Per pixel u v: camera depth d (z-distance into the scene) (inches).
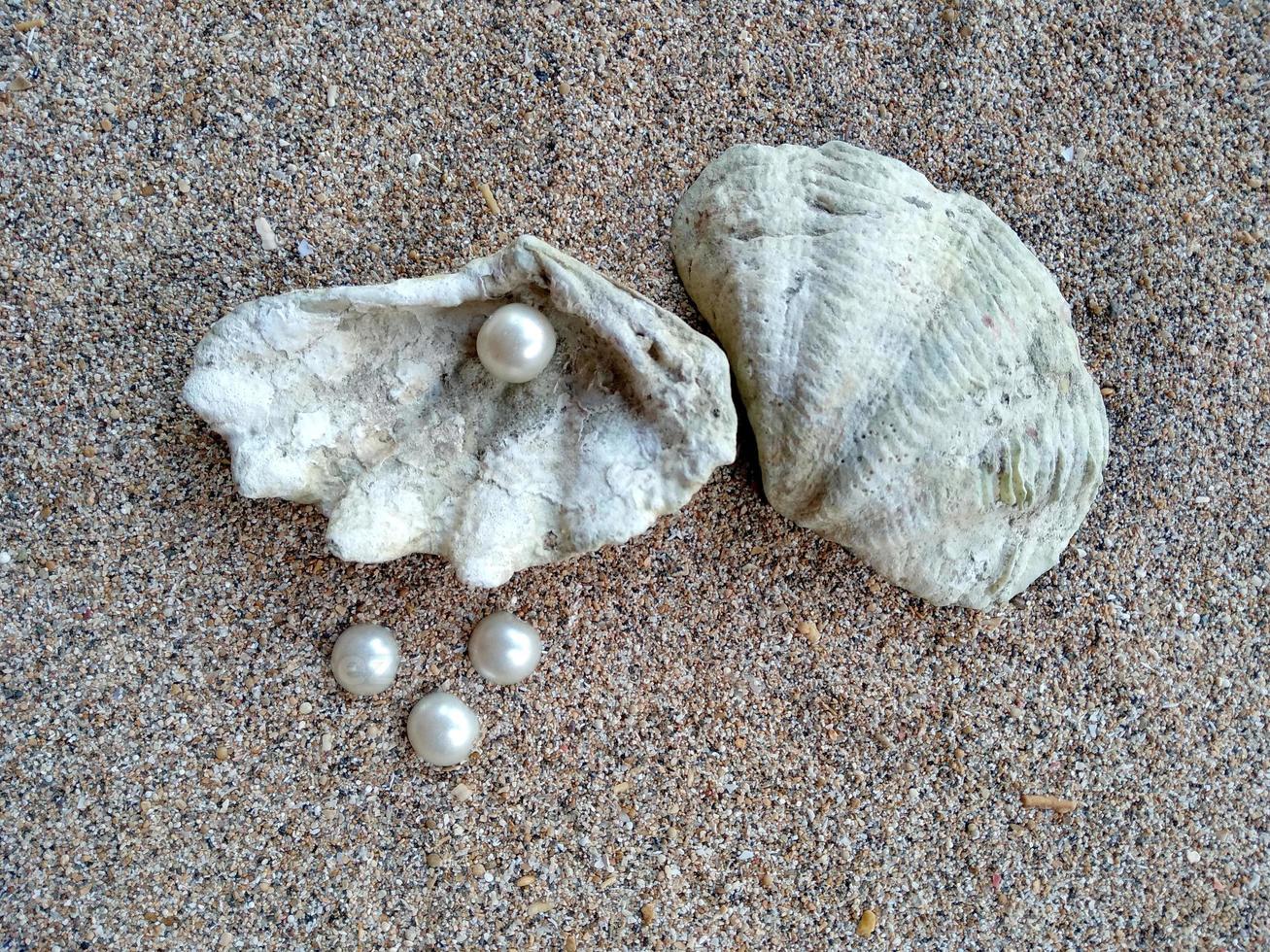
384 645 6.7
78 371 6.7
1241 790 7.8
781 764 7.3
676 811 7.2
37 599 6.7
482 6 6.9
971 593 7.2
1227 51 7.7
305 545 6.8
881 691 7.4
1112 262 7.6
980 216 7.1
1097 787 7.6
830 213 6.8
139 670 6.7
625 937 7.1
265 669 6.8
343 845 6.9
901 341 6.6
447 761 6.8
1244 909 7.8
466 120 6.9
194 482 6.7
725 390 6.2
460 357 6.4
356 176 6.9
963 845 7.5
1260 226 7.7
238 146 6.8
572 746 7.1
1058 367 7.0
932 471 6.7
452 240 6.9
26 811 6.7
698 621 7.2
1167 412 7.7
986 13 7.4
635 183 7.1
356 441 6.3
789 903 7.3
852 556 7.3
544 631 7.0
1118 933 7.6
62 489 6.7
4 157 6.7
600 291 6.0
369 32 6.9
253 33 6.8
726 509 7.1
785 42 7.2
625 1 7.1
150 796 6.7
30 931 6.6
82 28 6.7
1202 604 7.7
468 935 7.0
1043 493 7.0
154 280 6.7
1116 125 7.6
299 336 6.1
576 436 6.3
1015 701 7.5
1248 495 7.7
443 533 6.4
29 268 6.7
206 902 6.8
